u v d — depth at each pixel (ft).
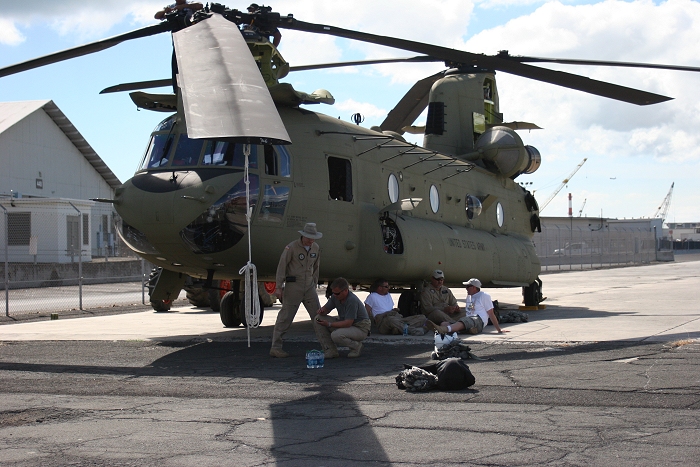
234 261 38.06
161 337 43.09
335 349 33.73
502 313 47.88
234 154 37.83
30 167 148.87
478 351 33.22
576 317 50.39
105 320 57.00
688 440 17.69
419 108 65.00
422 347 36.55
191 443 18.34
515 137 61.52
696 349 32.07
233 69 27.96
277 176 39.14
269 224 38.34
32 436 19.25
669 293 76.33
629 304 62.23
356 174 44.62
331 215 42.04
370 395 24.12
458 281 53.62
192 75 27.61
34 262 103.35
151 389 26.08
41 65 37.86
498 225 62.95
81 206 119.55
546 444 17.58
